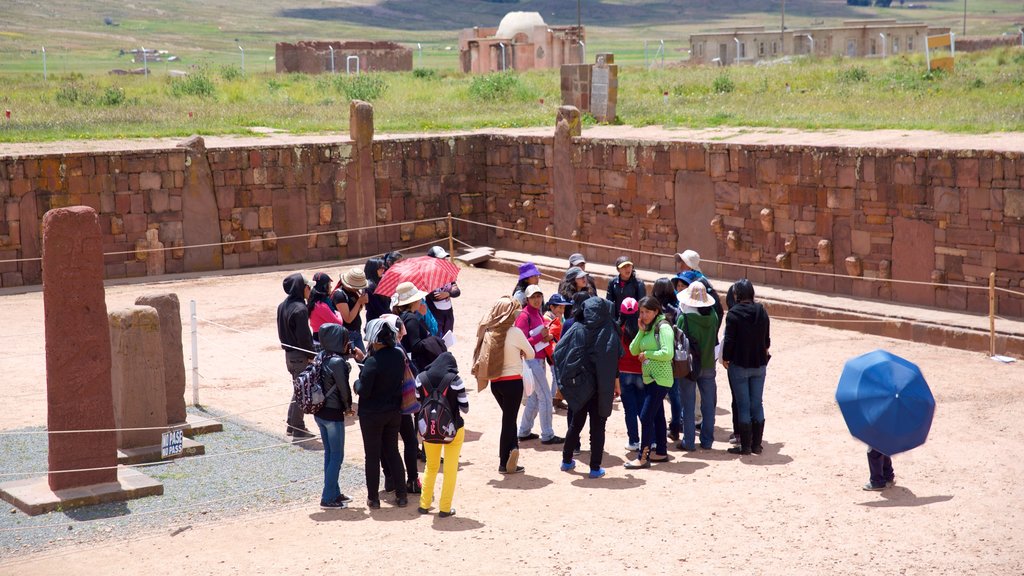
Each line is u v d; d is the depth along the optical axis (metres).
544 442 11.34
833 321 16.94
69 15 144.50
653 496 9.45
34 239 20.89
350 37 149.38
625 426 12.04
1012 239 15.76
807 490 9.45
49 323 9.60
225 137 25.12
